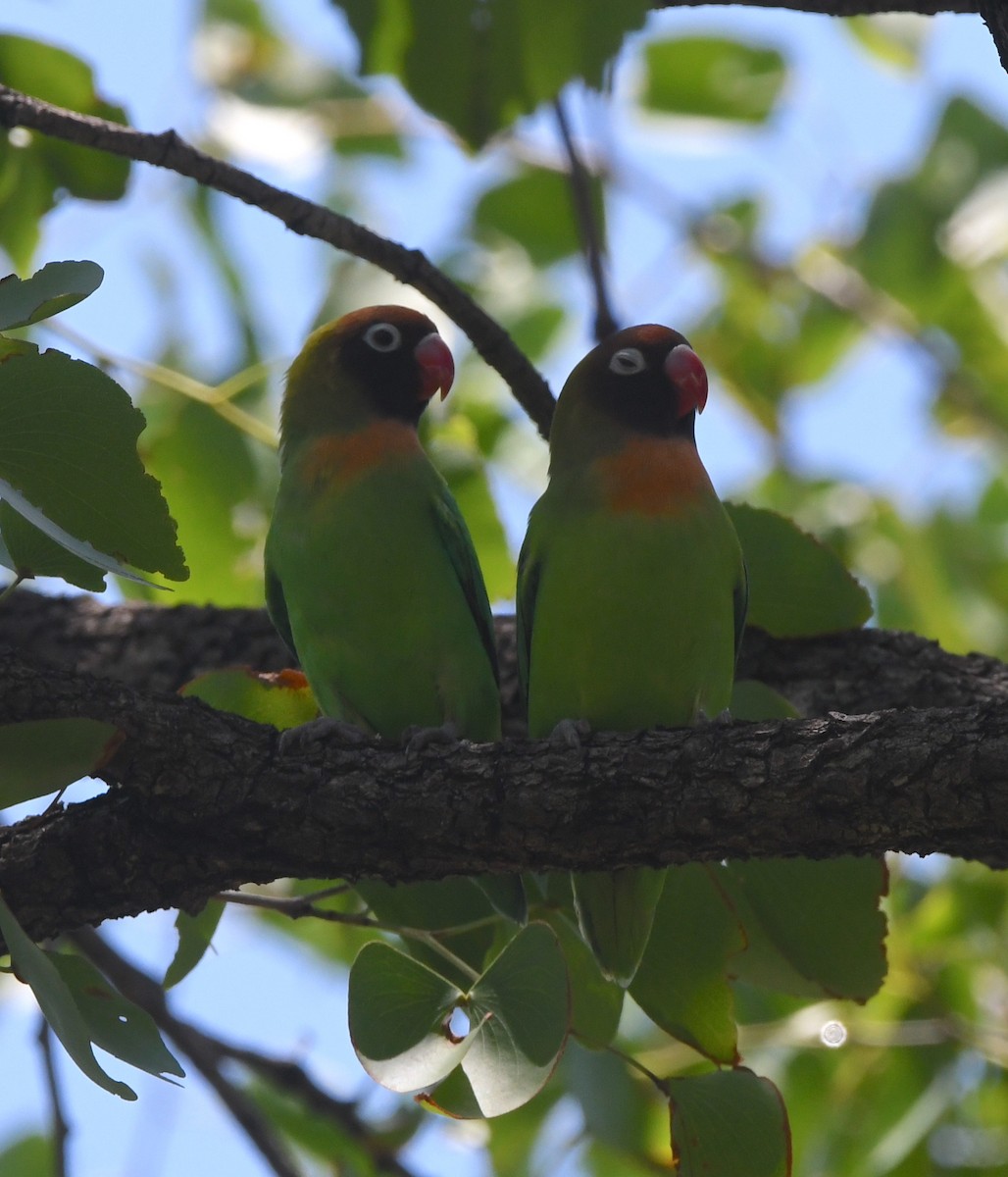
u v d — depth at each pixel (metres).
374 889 8.49
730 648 9.02
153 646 10.38
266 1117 11.36
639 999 8.04
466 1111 6.73
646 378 9.48
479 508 10.78
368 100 13.00
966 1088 10.42
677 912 7.94
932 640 9.39
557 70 7.22
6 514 6.23
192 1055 10.14
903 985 10.62
